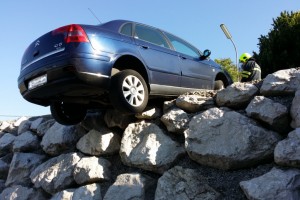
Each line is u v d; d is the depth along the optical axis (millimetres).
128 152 5031
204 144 4363
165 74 5461
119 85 4598
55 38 4551
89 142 5641
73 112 5609
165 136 4922
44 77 4527
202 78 6359
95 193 4898
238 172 4066
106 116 5781
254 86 4777
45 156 6750
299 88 4293
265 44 11703
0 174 7301
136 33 5473
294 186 3432
